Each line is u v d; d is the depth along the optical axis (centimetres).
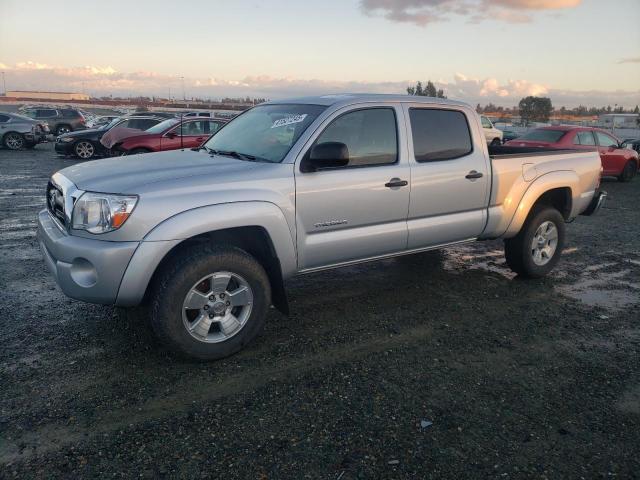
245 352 386
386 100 448
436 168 467
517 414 314
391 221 450
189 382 340
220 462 263
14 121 2191
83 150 1806
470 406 321
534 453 278
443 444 283
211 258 351
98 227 333
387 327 438
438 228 480
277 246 382
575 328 448
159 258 336
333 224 414
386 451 275
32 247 652
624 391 346
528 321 460
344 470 260
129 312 448
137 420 296
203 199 350
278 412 308
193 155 446
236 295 370
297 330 428
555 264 582
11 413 299
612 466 270
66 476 250
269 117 466
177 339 349
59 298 479
